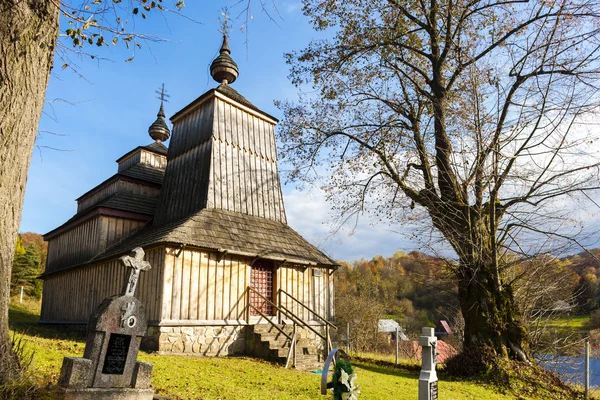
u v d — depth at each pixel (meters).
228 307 15.34
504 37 17.38
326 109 20.33
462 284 16.27
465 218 15.90
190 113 20.64
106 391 6.68
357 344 31.55
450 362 15.76
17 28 5.62
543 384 13.40
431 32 18.88
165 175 20.81
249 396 8.35
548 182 14.66
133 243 17.23
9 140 5.71
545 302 16.92
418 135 18.80
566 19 15.11
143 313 7.41
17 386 5.73
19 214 6.05
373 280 39.97
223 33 8.57
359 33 19.66
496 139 15.07
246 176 19.47
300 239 19.70
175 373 9.73
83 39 6.66
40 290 44.59
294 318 15.59
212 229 15.97
